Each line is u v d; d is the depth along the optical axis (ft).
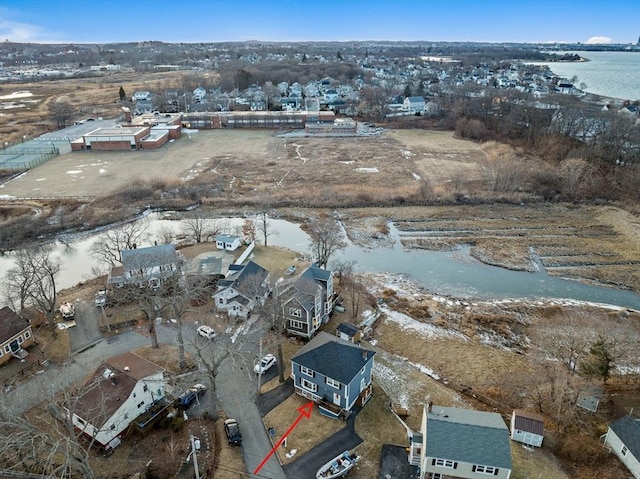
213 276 192.75
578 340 158.51
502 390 142.51
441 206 298.76
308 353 132.05
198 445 116.57
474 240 254.47
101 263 222.48
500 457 102.53
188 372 142.82
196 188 321.73
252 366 147.02
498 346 168.45
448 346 166.50
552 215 283.18
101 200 298.35
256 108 604.90
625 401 138.10
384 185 331.36
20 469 107.14
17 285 166.91
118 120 546.67
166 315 175.83
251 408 130.72
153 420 121.80
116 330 166.81
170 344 158.81
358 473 110.32
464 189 318.04
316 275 173.78
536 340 171.42
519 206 296.71
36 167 371.15
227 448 116.88
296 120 521.24
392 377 146.92
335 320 177.88
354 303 185.26
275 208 295.89
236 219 281.74
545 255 237.86
